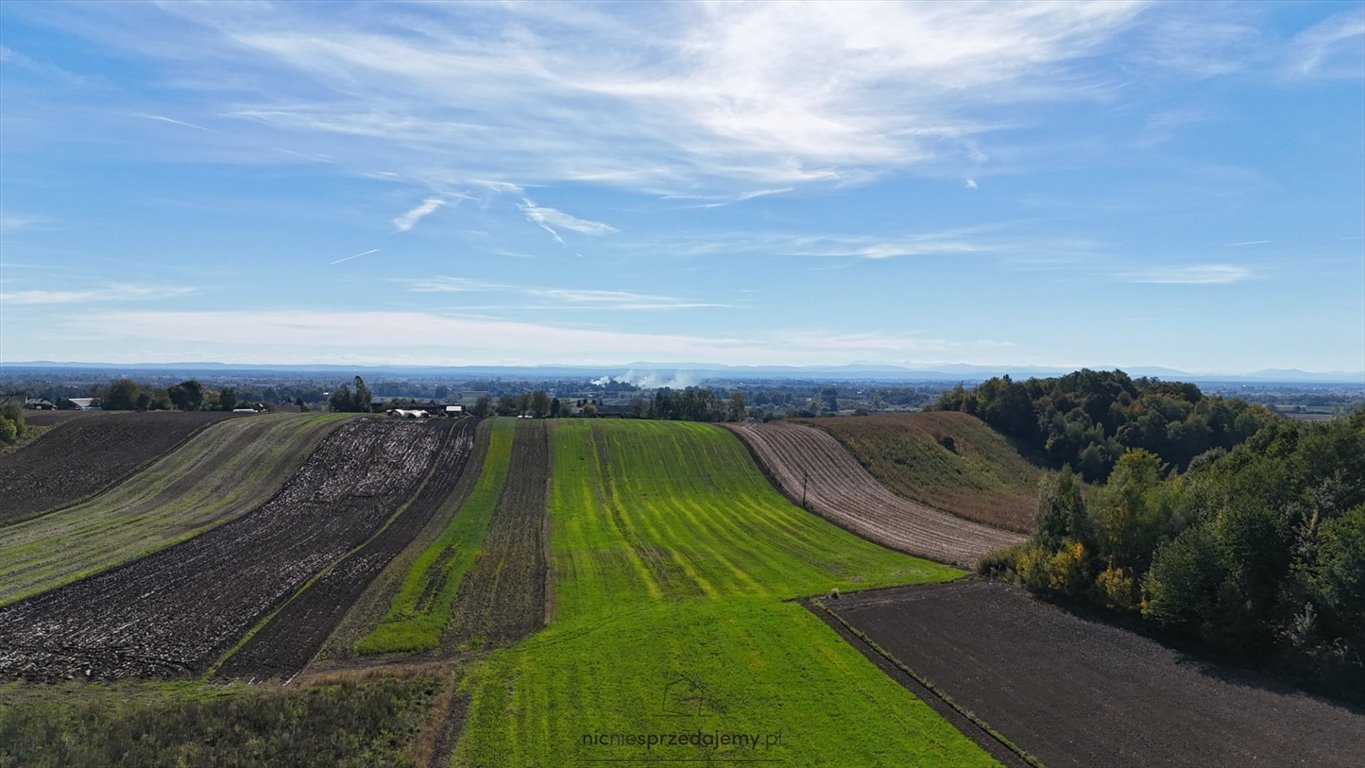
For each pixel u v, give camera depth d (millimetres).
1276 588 32188
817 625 36312
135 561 45469
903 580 45188
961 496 75562
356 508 60562
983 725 26328
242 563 45688
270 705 27250
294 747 24984
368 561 46656
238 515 57562
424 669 31219
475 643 34875
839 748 25047
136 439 76000
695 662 31859
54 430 76875
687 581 44906
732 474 75625
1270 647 31609
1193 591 32969
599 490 69312
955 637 34656
